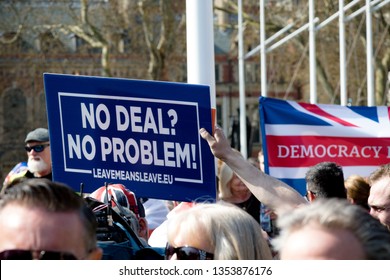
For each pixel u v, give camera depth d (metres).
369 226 3.56
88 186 6.95
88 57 73.06
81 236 3.90
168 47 54.88
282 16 47.62
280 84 78.69
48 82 6.92
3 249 3.82
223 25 53.53
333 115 11.38
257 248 5.29
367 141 11.41
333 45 46.50
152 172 7.02
